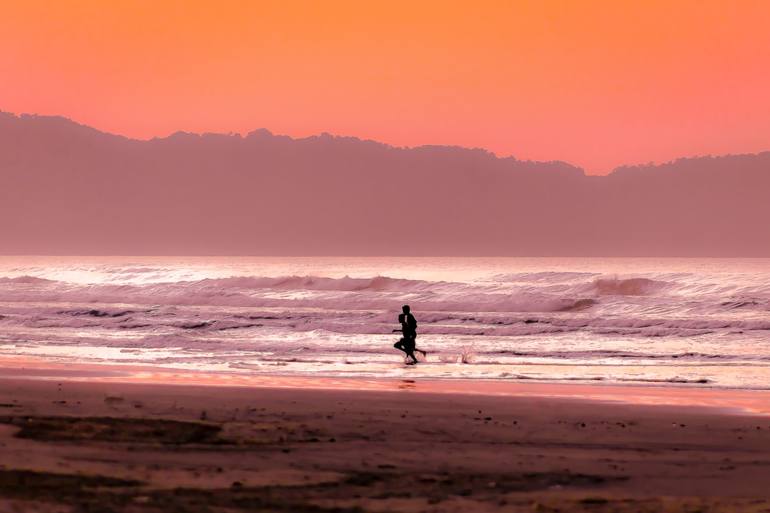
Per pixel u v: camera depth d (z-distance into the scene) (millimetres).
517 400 62219
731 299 188375
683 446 45219
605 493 34469
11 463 36375
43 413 50875
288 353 101500
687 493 34719
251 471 36719
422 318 158750
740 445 45562
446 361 94375
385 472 37344
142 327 136125
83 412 51562
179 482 34250
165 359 93438
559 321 150375
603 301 189625
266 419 50750
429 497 33062
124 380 73000
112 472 35500
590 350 106625
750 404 61625
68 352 100000
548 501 32719
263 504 31312
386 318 157125
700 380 77875
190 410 53688
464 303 194500
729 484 36344
